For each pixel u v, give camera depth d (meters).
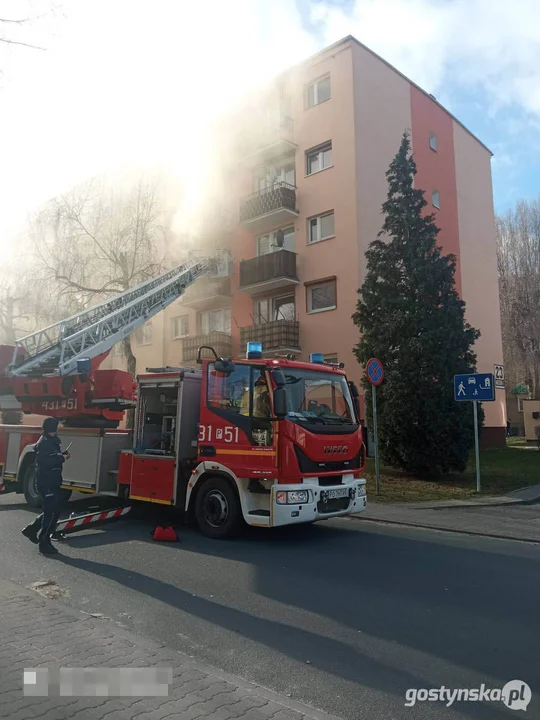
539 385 34.22
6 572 6.45
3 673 3.57
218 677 3.62
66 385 10.54
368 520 10.22
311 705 3.47
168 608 5.26
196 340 24.64
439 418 14.05
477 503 11.63
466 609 5.29
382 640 4.52
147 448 9.39
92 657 3.84
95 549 7.64
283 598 5.59
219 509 8.34
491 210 28.77
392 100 22.77
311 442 7.89
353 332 20.00
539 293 34.34
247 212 22.91
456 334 14.63
